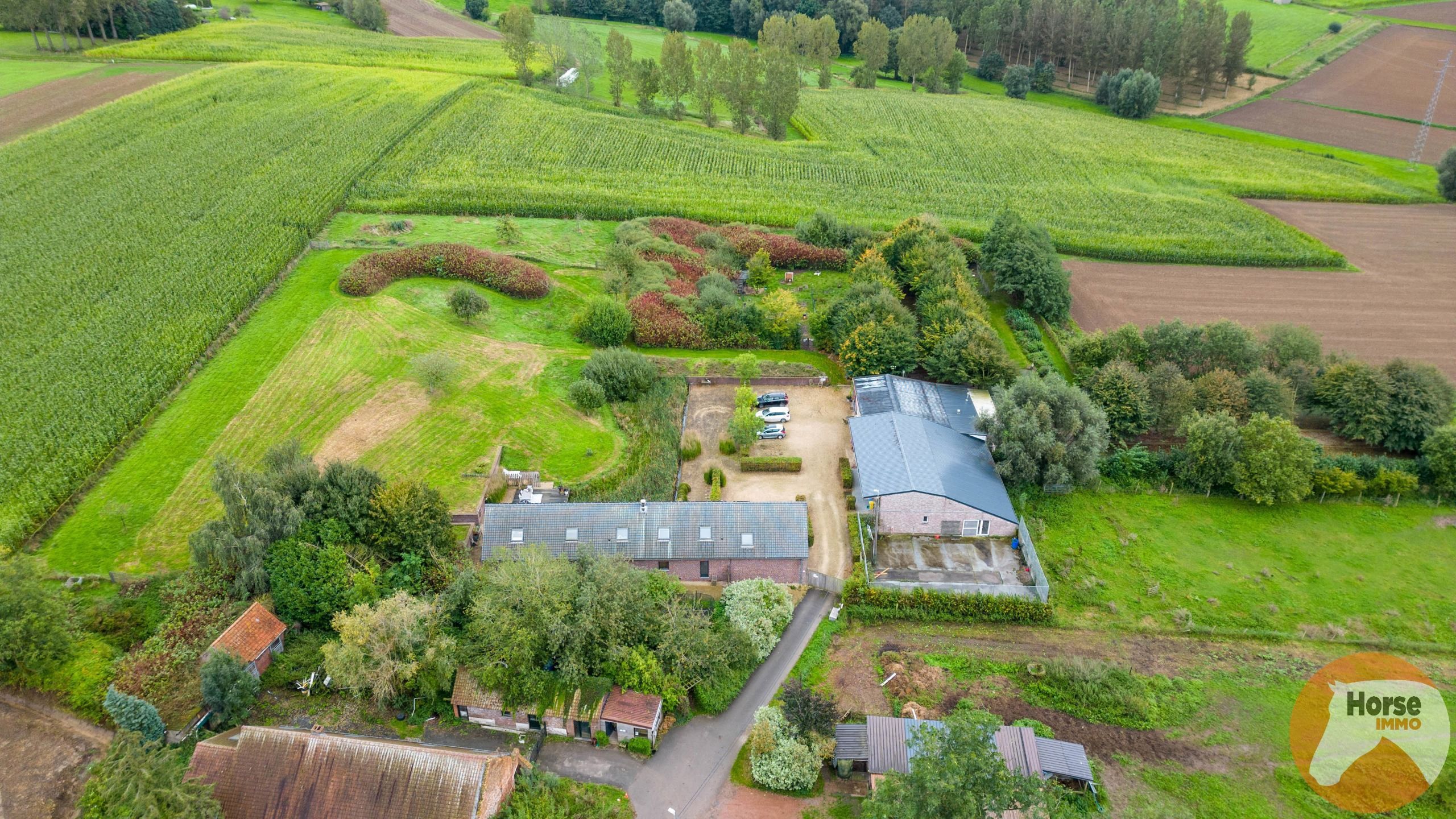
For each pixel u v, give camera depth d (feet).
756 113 632.38
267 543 204.13
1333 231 456.04
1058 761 174.40
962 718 153.79
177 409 272.72
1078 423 259.19
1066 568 236.22
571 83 624.59
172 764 151.84
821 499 261.24
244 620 189.67
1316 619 223.71
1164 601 228.43
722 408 303.89
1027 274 362.12
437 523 216.95
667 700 186.70
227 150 468.75
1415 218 473.26
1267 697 200.75
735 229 428.56
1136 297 387.96
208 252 362.94
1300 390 297.53
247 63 611.88
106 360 289.12
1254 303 381.81
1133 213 466.29
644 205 447.01
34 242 366.43
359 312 328.49
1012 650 213.25
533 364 307.37
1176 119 643.86
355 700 187.62
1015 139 580.71
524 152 502.38
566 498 246.68
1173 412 284.61
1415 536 252.42
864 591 221.46
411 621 182.39
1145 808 172.14
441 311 335.67
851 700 196.13
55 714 176.45
